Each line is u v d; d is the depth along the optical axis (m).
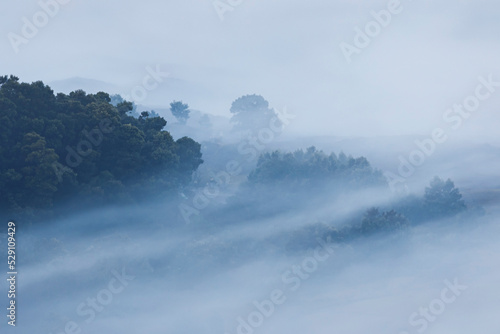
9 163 115.81
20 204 112.75
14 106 118.00
